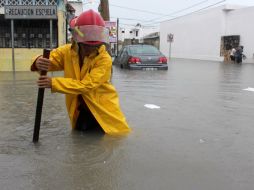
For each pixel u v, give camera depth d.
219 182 1.70
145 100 3.90
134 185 1.66
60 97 3.98
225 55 17.00
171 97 4.16
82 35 2.26
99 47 2.32
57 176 1.75
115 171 1.82
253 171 1.83
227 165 1.91
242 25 16.36
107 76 2.35
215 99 4.06
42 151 2.10
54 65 2.41
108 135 2.41
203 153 2.10
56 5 7.61
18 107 3.41
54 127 2.64
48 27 8.44
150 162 1.94
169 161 1.96
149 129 2.62
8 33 8.30
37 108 2.25
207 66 11.26
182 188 1.63
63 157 2.00
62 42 8.59
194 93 4.52
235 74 7.67
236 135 2.50
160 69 8.28
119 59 8.98
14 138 2.36
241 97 4.23
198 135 2.48
